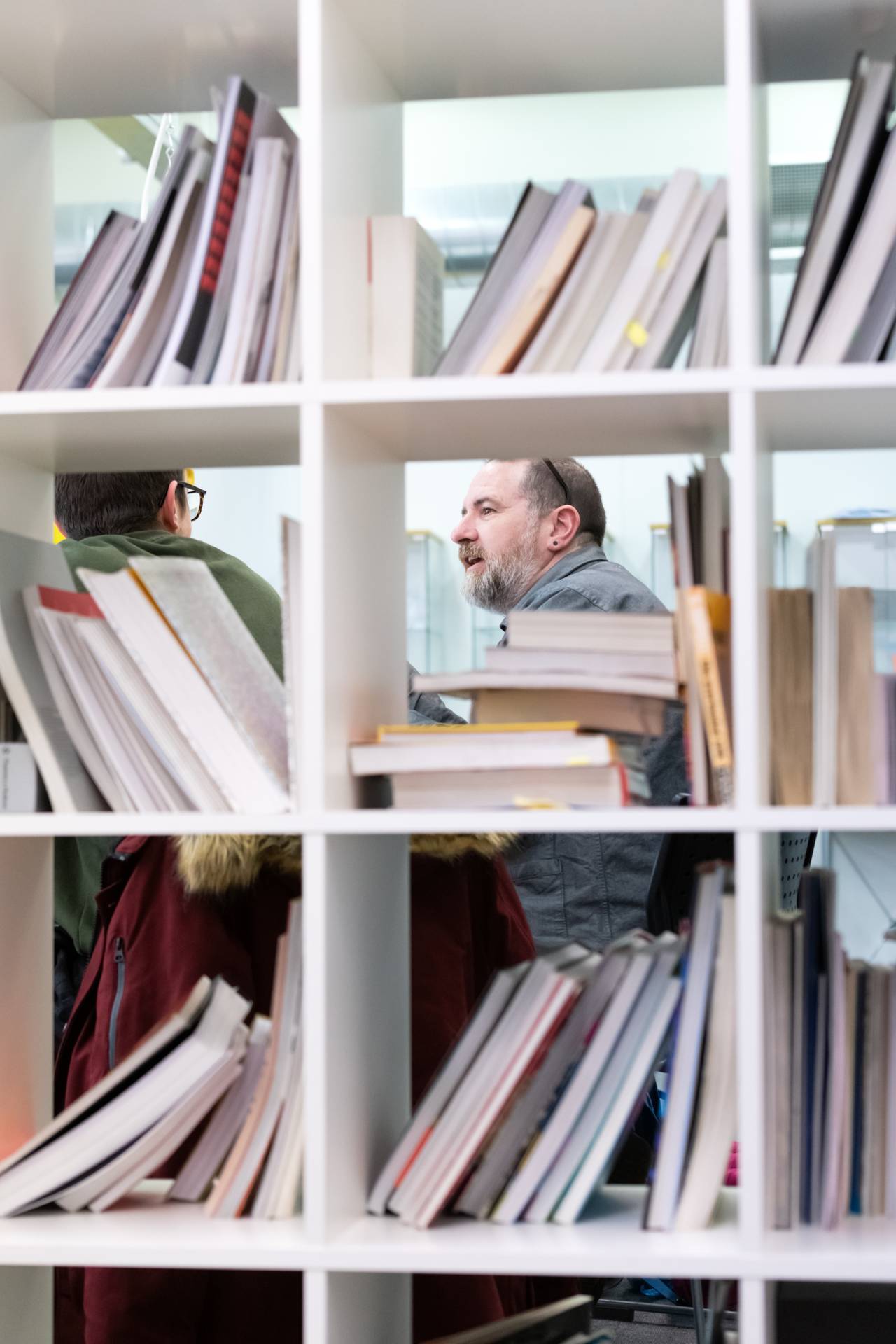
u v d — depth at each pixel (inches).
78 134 213.6
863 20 58.4
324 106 54.4
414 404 53.7
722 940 53.9
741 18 52.0
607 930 96.9
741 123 51.9
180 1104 55.7
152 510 86.1
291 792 54.0
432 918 67.3
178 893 61.6
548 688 55.5
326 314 54.0
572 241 55.6
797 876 80.8
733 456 51.4
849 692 54.1
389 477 63.7
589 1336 58.9
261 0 58.8
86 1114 56.3
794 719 54.7
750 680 50.8
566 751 52.8
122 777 56.5
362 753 54.9
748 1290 49.4
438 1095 54.8
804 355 54.3
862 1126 55.4
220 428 58.6
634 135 211.2
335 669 54.4
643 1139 84.2
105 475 84.7
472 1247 50.6
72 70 65.4
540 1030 53.9
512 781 53.5
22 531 66.7
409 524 204.2
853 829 50.1
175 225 57.1
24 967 65.8
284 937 56.7
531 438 60.8
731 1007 53.5
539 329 56.0
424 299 61.3
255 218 56.6
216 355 56.9
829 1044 54.0
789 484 191.5
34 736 56.6
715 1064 53.7
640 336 55.2
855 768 53.7
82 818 53.6
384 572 62.4
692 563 57.1
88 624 56.9
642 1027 54.7
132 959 62.0
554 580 110.3
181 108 69.9
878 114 54.1
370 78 61.5
